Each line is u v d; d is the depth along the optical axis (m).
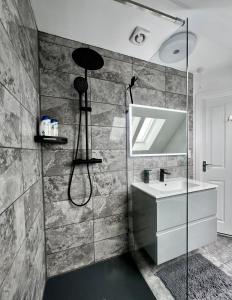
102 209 1.53
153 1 1.02
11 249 0.58
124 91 1.60
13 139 0.65
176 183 1.65
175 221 1.33
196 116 1.84
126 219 1.64
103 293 1.22
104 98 1.52
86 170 1.45
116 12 1.11
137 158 1.67
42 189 1.28
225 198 1.86
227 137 1.82
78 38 1.37
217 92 1.80
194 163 1.88
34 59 1.12
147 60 1.67
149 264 1.41
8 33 0.62
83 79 1.32
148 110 1.66
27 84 0.90
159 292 1.22
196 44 1.36
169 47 1.39
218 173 1.88
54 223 1.35
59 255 1.37
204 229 1.50
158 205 1.27
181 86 1.72
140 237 1.51
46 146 1.31
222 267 1.42
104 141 1.53
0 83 0.53
